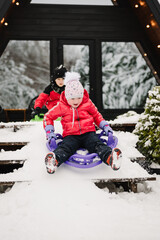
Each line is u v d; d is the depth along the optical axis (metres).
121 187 2.91
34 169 2.58
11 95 7.42
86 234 1.66
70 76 2.95
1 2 5.80
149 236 1.62
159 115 3.48
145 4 6.47
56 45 7.49
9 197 2.28
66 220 1.87
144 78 7.79
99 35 7.66
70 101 2.84
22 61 7.50
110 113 7.54
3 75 7.44
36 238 1.62
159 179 3.12
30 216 1.95
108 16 7.74
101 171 2.56
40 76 7.51
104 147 2.53
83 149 2.81
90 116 2.94
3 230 1.75
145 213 2.02
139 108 7.70
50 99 4.37
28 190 2.30
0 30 6.99
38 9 7.50
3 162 2.76
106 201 2.21
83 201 2.17
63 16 7.57
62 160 2.50
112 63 7.73
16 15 7.43
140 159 2.88
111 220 1.87
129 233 1.66
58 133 3.12
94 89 7.60
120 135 3.52
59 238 1.61
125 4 7.81
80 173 2.52
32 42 7.53
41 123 3.75
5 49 7.47
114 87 7.67
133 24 7.79
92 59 7.66
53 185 2.35
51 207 2.07
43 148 2.95
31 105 5.92
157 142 3.37
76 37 7.57
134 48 7.84
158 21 6.38
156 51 7.55
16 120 7.29
